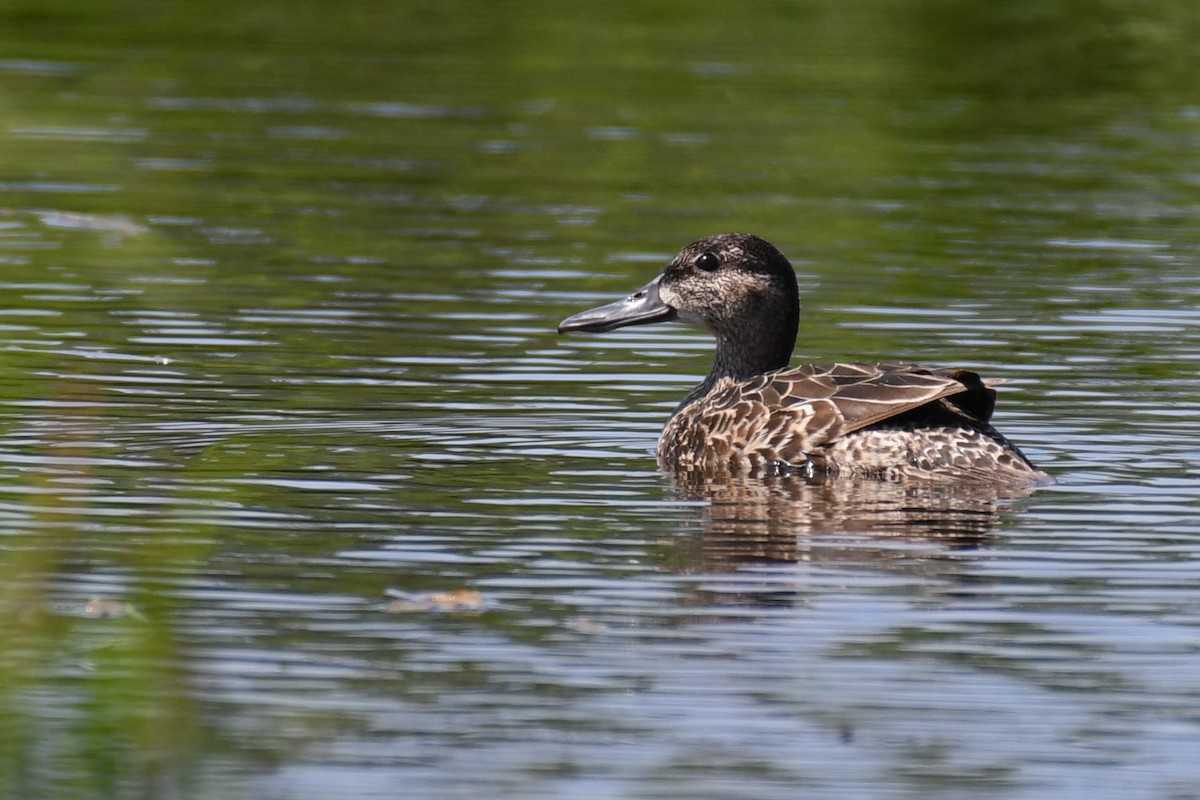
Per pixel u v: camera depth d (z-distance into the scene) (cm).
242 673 1021
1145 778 935
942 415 1409
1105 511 1291
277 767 930
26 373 1609
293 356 1694
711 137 2656
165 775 903
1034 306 1895
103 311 1820
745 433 1397
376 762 938
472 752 950
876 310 1875
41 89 2812
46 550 1157
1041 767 943
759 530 1250
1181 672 1037
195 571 1155
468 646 1057
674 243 2139
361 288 1933
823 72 3055
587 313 1630
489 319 1838
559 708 991
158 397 1554
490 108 2800
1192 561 1193
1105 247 2141
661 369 1703
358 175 2431
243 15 3369
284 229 2167
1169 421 1520
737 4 3538
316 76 2962
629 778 930
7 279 1923
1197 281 1997
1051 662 1047
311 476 1353
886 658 1049
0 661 1004
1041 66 3139
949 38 3322
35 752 915
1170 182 2462
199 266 1998
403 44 3188
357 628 1077
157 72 2945
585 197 2345
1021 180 2466
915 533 1245
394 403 1562
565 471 1391
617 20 3403
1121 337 1786
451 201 2311
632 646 1060
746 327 1597
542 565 1177
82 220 2161
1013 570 1177
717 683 1020
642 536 1237
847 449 1376
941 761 948
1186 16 3503
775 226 2219
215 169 2427
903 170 2506
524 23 3381
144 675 922
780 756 951
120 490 1305
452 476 1369
